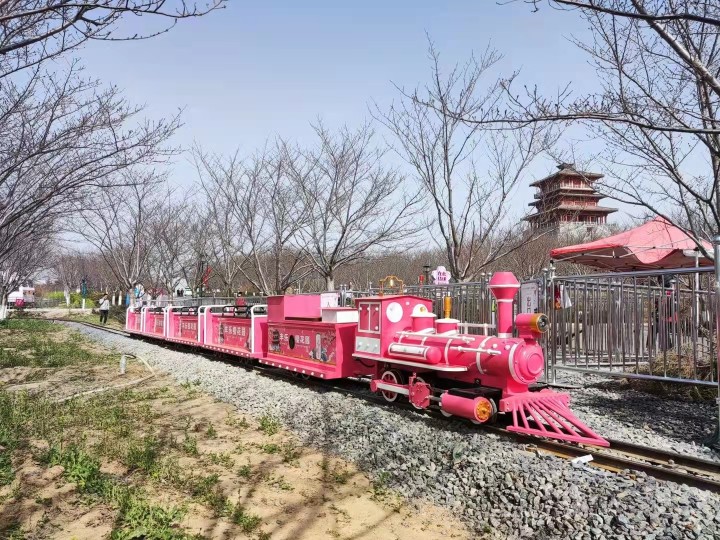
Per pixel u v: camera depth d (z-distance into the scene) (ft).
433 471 16.46
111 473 17.04
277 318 34.73
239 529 13.46
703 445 18.11
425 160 40.22
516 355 19.36
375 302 25.62
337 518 14.19
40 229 38.68
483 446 17.52
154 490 15.79
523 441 18.54
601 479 14.23
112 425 22.71
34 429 21.63
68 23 12.74
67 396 29.48
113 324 93.09
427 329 24.80
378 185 50.78
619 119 14.75
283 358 33.76
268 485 16.38
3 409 24.11
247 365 38.86
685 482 14.46
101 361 44.34
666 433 19.56
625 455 17.16
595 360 27.22
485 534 13.16
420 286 35.88
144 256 88.84
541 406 19.69
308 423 22.54
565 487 13.96
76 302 180.34
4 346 54.44
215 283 107.86
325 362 29.09
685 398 24.49
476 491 14.93
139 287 92.17
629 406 23.47
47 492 15.16
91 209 57.77
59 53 17.15
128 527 12.96
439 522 13.97
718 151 17.85
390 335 24.97
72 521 13.42
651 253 36.58
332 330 28.50
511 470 15.33
